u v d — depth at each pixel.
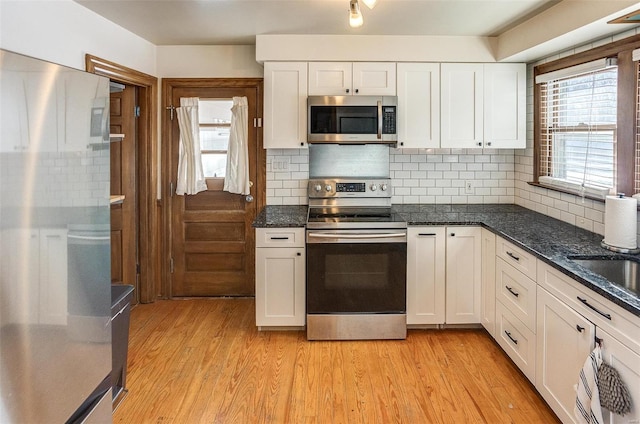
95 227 1.46
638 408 1.53
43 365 1.21
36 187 1.16
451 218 3.26
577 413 1.76
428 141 3.48
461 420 2.20
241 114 3.82
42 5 2.38
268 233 3.13
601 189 2.64
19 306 1.11
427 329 3.31
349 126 3.38
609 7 2.18
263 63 3.49
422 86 3.45
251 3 2.70
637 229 2.33
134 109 3.69
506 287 2.73
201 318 3.53
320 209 3.70
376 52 3.41
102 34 2.98
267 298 3.17
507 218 3.25
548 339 2.19
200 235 3.97
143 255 3.83
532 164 3.53
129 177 3.71
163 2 2.69
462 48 3.42
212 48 3.79
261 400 2.38
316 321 3.10
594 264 2.19
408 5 2.70
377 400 2.38
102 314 1.52
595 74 2.73
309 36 3.39
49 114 1.21
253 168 3.91
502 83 3.48
